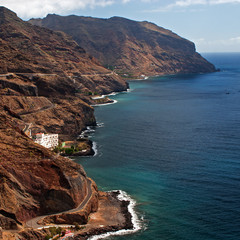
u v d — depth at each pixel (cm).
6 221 10281
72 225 11394
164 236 11069
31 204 11394
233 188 13962
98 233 11231
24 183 11619
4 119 14750
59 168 12325
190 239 10869
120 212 12469
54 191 11744
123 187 14488
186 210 12512
